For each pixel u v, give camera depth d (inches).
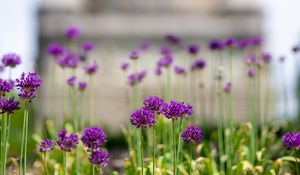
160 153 204.4
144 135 234.5
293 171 195.8
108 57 716.7
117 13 733.3
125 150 328.2
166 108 127.0
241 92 692.7
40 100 641.0
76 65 218.2
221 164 193.2
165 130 213.9
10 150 240.7
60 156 210.7
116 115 697.6
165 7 753.6
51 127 237.3
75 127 203.6
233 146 202.5
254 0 740.0
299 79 303.9
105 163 122.9
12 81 168.2
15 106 129.3
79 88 212.4
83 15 718.5
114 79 709.9
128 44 723.4
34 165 217.2
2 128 162.1
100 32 716.7
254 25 735.1
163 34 723.4
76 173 187.8
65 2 721.0
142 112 124.9
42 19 711.1
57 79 641.6
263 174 187.2
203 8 762.8
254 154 197.0
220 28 733.9
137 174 180.9
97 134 121.1
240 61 698.2
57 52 220.4
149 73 687.7
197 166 182.4
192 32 729.0
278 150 221.3
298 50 235.5
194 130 130.8
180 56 593.6
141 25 725.3
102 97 698.2
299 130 268.1
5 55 167.3
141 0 748.0
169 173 175.0
